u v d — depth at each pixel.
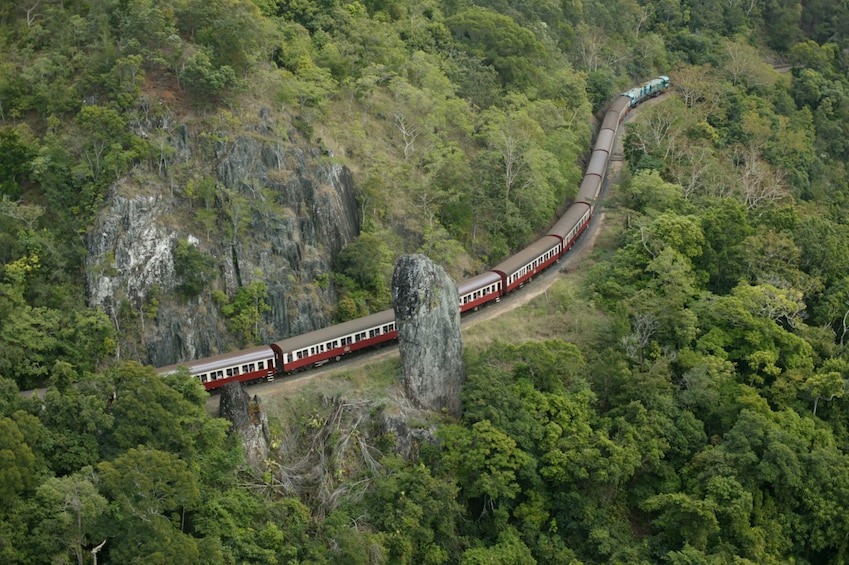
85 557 66.50
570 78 160.75
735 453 87.75
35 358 84.38
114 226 93.12
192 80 102.38
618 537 84.44
